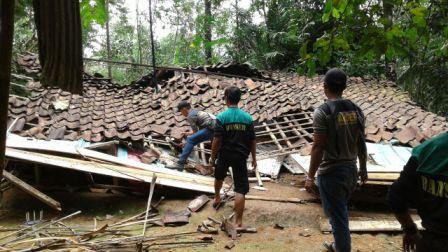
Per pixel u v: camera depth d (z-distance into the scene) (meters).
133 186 5.99
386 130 7.54
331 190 3.35
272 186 6.01
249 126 4.60
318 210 5.07
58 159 5.60
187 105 6.39
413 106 9.25
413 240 2.03
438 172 1.71
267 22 15.34
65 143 6.62
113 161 6.05
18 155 5.39
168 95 8.95
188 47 18.14
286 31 14.70
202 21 16.80
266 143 7.53
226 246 4.19
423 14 2.32
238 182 4.59
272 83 9.91
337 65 13.39
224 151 4.56
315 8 14.02
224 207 5.22
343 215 3.39
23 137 6.64
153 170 6.02
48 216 5.22
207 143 7.36
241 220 4.62
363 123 3.48
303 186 5.98
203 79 9.45
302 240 4.40
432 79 11.01
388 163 6.20
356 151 3.41
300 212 4.98
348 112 3.34
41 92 8.27
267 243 4.32
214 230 4.55
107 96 9.10
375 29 2.34
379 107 8.91
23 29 8.77
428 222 1.76
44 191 5.89
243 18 15.52
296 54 14.80
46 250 3.46
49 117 7.51
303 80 11.51
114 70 18.58
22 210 5.35
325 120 3.26
